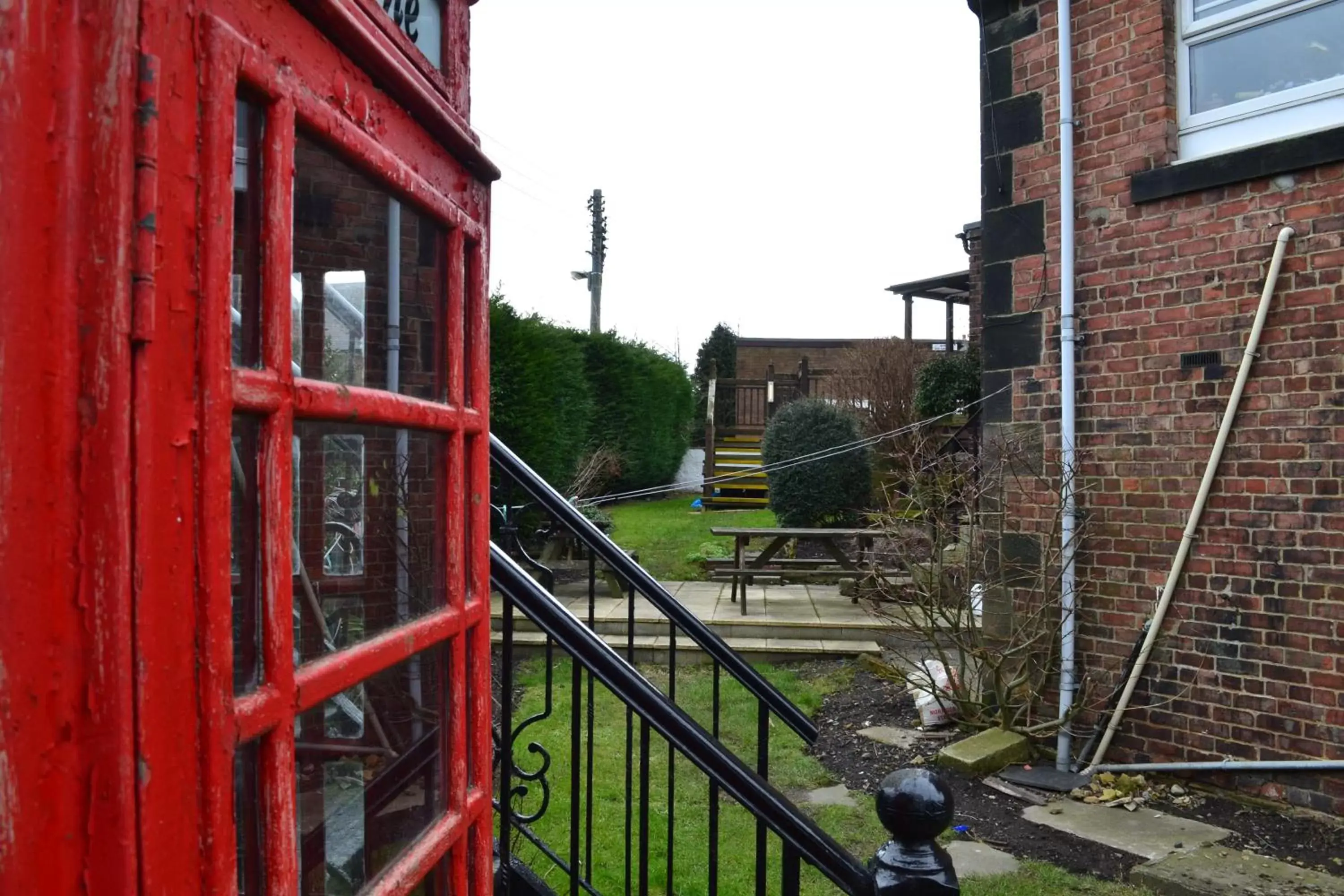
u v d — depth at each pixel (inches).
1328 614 154.5
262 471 35.4
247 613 35.4
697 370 978.1
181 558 28.8
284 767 35.8
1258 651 162.9
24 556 24.8
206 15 30.0
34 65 24.9
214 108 30.3
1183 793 169.6
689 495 755.4
